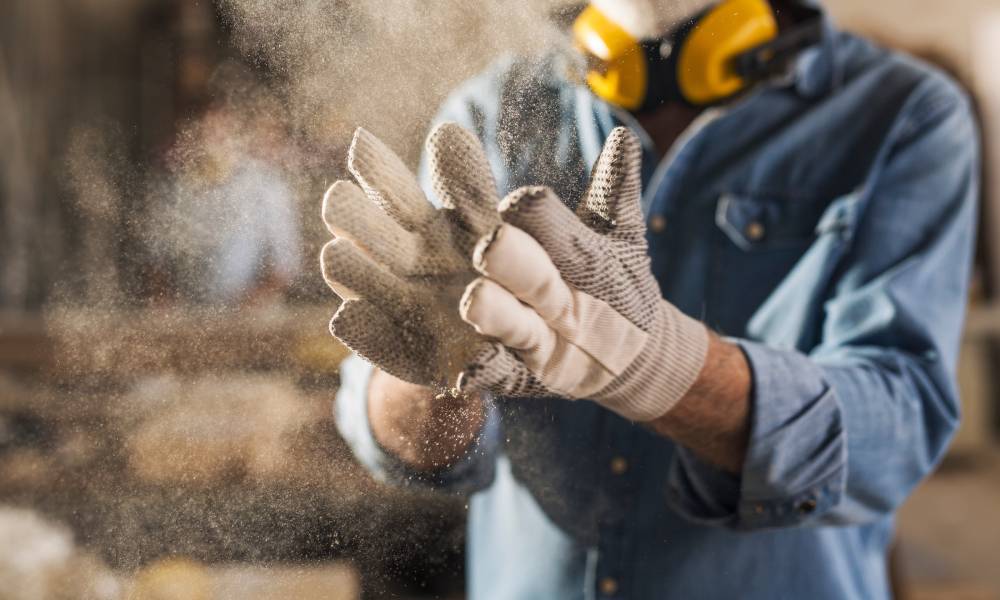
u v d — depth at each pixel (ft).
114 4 9.15
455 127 1.83
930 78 3.52
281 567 2.14
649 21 2.38
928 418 3.19
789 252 3.45
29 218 9.17
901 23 14.52
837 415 2.77
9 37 9.64
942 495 13.89
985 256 14.93
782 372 2.65
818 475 2.81
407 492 2.21
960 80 14.46
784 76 3.38
